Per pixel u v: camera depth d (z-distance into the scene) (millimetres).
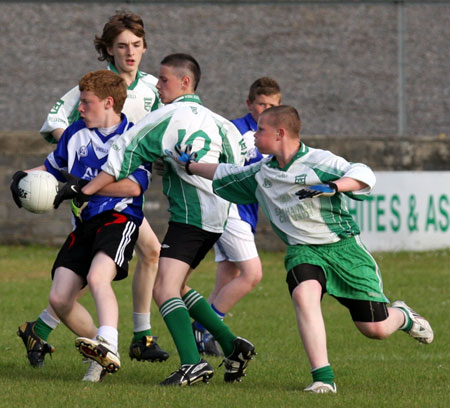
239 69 65500
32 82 65125
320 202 18531
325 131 65562
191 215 20109
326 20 66062
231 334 20031
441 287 38031
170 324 19406
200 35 65625
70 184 19344
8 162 50281
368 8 66125
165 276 19734
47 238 51125
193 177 20094
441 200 49375
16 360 22859
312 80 65688
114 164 19422
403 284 38906
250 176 19125
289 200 18656
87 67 65500
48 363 22438
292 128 18531
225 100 65188
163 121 19844
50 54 65438
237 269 26953
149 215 50375
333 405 16984
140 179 19781
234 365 20000
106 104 20000
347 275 18859
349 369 22016
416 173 49094
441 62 66062
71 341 26016
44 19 65500
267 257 49031
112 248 19250
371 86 65812
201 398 17547
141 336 22828
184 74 20578
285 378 20875
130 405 16875
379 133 65625
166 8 65812
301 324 18391
